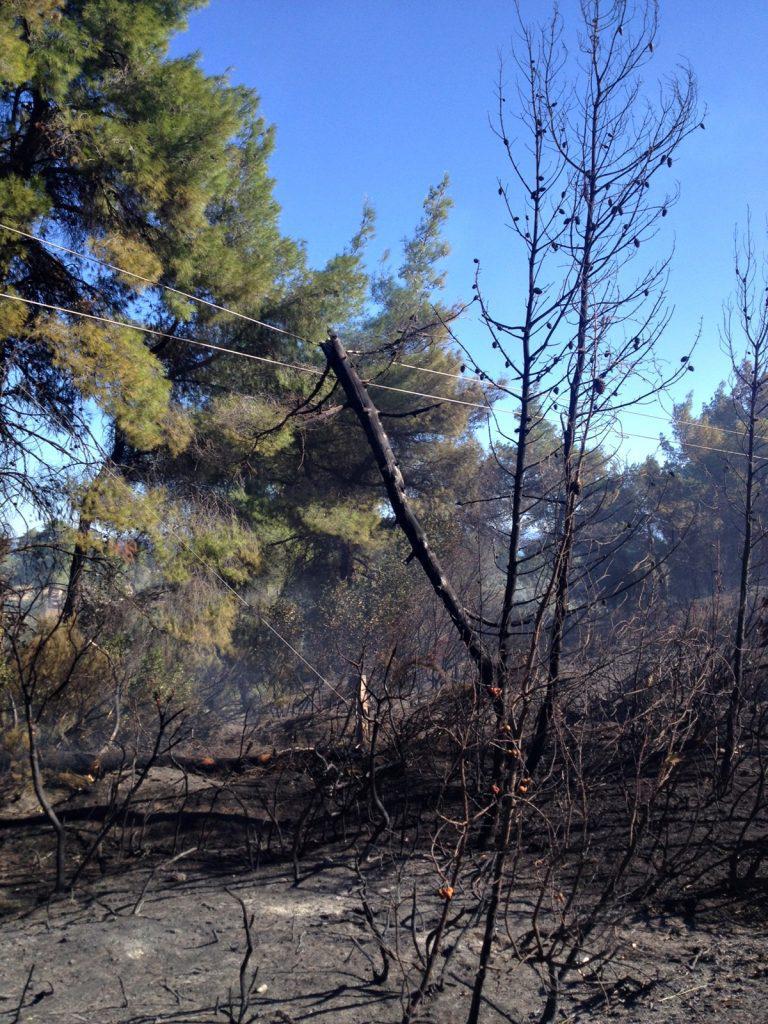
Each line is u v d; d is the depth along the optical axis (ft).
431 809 22.31
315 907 16.79
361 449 66.39
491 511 37.86
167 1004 12.32
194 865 19.92
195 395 49.90
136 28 39.99
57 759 26.27
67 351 37.35
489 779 20.97
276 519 60.80
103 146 39.32
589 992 13.29
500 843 12.18
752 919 16.58
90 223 41.52
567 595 20.38
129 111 41.32
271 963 13.94
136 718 24.71
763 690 27.22
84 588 39.27
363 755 24.70
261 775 27.48
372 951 14.47
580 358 17.87
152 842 21.35
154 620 41.39
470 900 16.70
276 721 38.27
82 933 15.29
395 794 23.48
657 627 22.27
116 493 39.58
